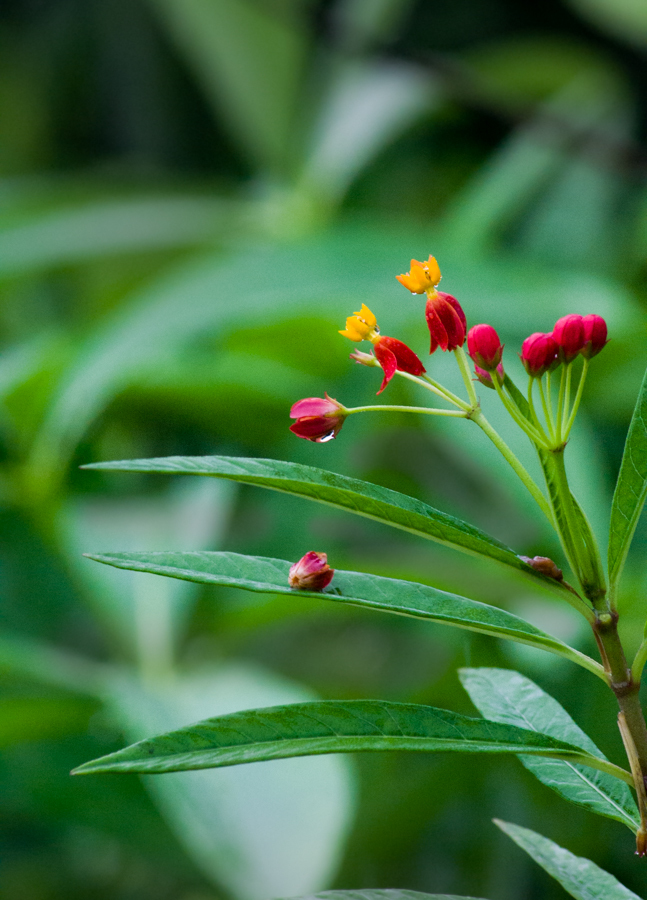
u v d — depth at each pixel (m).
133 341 1.18
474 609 0.62
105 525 1.33
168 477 1.43
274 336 1.28
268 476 0.61
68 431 1.20
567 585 0.62
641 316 1.11
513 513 1.25
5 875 1.21
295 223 1.70
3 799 1.10
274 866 0.75
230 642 1.24
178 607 1.17
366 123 1.70
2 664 0.98
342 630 1.48
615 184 1.46
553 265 1.43
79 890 1.22
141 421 1.41
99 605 1.19
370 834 1.10
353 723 0.61
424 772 1.09
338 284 1.20
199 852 0.76
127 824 1.08
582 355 0.62
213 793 0.80
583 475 0.94
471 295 1.18
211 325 1.18
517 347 1.20
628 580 0.90
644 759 0.62
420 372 0.63
